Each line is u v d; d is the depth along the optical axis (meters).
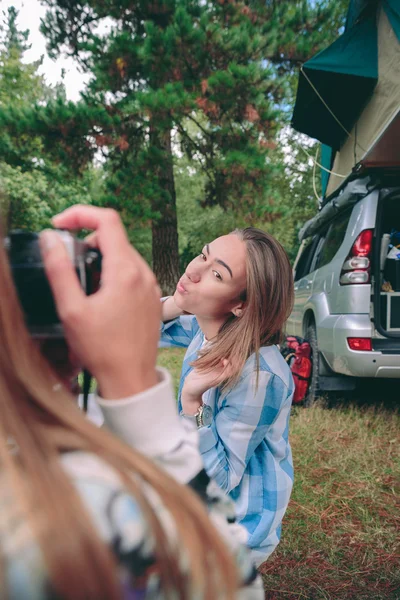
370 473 2.76
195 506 0.40
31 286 0.45
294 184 17.19
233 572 0.40
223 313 1.37
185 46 8.75
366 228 3.53
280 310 1.29
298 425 3.55
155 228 10.26
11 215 0.52
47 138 9.03
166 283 10.30
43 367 0.41
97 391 0.47
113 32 9.09
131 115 9.12
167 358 6.56
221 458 1.20
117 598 0.32
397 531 2.22
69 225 0.51
